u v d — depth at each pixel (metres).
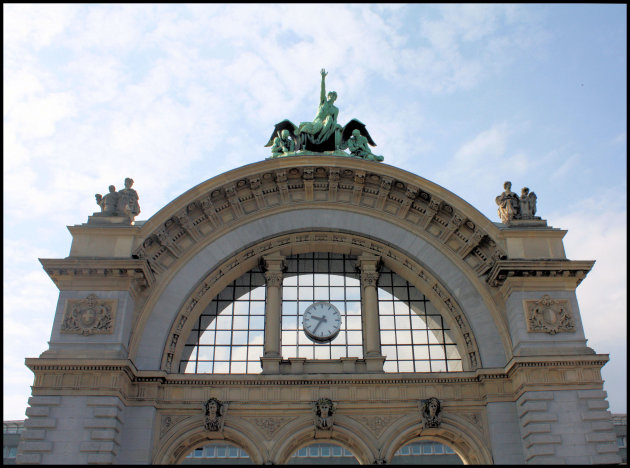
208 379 32.84
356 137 41.44
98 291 32.84
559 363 31.47
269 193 38.84
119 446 30.27
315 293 37.50
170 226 36.22
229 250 37.03
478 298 35.44
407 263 37.47
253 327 36.31
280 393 32.78
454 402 32.75
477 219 35.94
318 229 38.16
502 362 33.56
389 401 32.62
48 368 30.44
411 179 37.66
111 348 31.31
